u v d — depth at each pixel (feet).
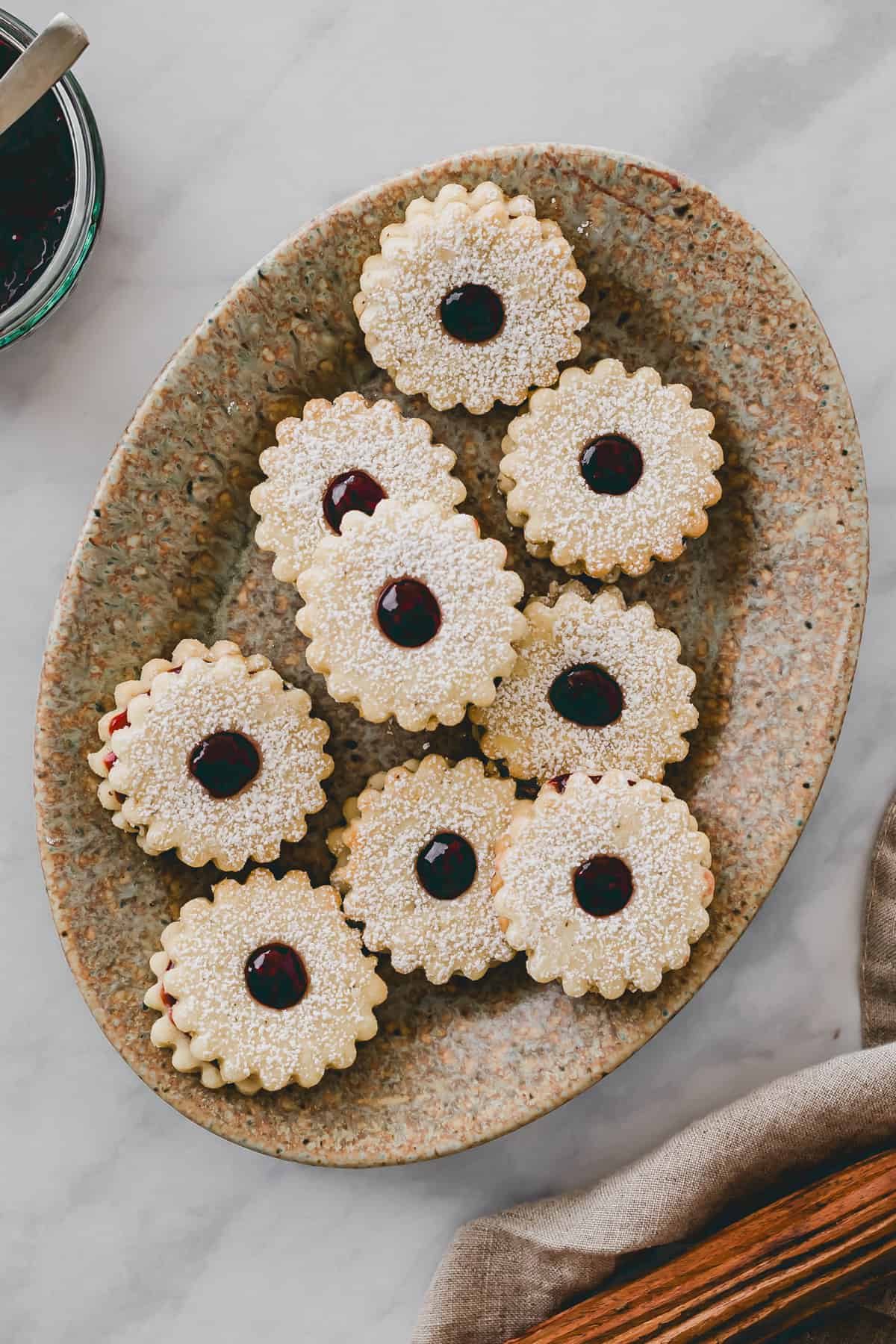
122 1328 1.87
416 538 1.72
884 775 1.88
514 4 1.81
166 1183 1.87
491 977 1.81
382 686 1.73
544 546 1.78
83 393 1.82
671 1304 1.73
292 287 1.73
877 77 1.83
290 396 1.77
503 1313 1.82
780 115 1.84
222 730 1.74
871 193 1.84
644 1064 1.88
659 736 1.77
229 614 1.79
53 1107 1.86
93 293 1.82
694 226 1.73
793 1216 1.75
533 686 1.77
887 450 1.86
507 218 1.72
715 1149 1.78
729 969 1.88
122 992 1.76
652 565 1.79
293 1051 1.75
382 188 1.71
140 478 1.73
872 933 1.87
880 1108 1.77
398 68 1.81
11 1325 1.86
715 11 1.82
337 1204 1.87
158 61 1.81
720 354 1.77
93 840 1.75
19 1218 1.86
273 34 1.81
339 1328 1.87
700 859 1.76
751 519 1.79
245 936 1.76
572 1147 1.87
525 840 1.74
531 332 1.74
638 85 1.82
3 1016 1.85
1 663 1.83
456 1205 1.87
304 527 1.75
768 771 1.78
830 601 1.77
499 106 1.82
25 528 1.82
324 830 1.81
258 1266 1.87
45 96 1.70
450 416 1.79
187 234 1.82
